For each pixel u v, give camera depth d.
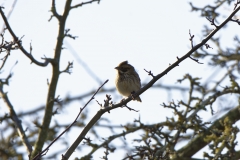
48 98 13.42
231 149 10.58
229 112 13.36
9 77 11.95
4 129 16.16
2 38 10.77
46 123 13.36
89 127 9.97
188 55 9.48
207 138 11.34
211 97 12.95
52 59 13.18
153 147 12.11
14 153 14.96
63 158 9.58
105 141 12.64
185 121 12.27
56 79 13.41
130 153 13.52
